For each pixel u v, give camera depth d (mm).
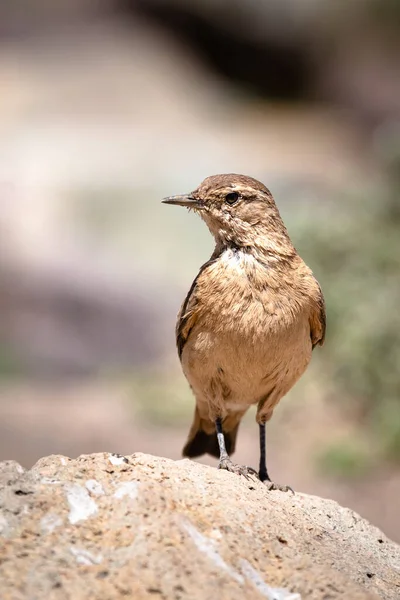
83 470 5430
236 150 26375
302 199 18828
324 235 15328
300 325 6980
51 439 14586
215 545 5070
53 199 22078
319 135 30703
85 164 23656
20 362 18234
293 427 15000
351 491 12977
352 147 29656
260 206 7094
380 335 14383
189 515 5293
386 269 15250
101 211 21781
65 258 20656
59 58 33688
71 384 17578
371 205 15984
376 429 14109
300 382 15352
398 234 15555
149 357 18656
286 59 35875
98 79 31438
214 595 4680
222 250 7223
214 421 7340
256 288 6871
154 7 36250
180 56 35219
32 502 5102
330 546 5738
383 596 5352
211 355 7000
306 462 13883
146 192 22281
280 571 5051
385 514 12289
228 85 35625
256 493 6043
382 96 34562
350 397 15062
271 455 14195
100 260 20828
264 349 6887
